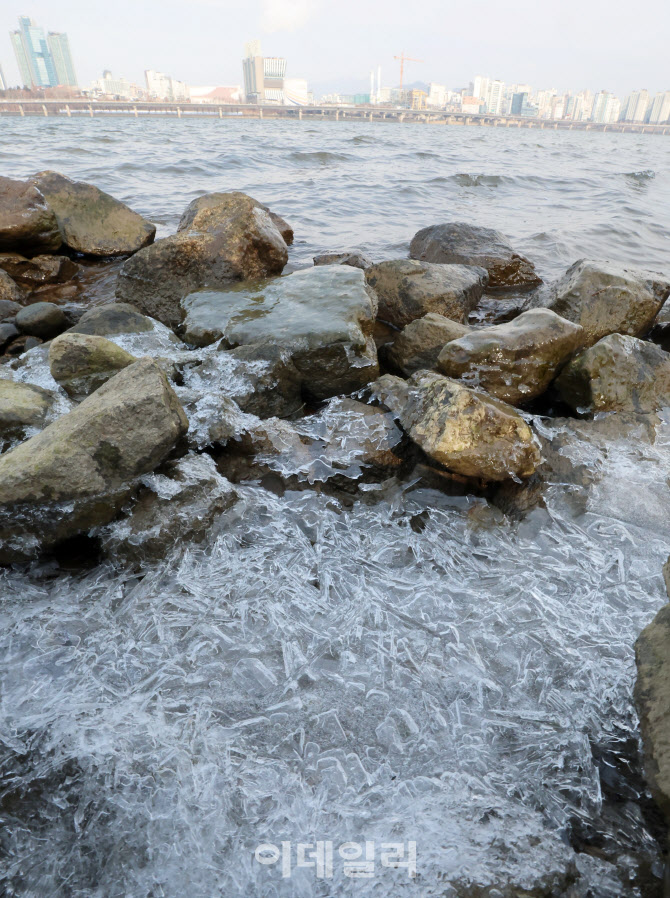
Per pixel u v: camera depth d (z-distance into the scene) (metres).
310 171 14.34
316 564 2.46
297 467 2.99
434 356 4.06
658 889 1.45
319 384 3.68
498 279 6.41
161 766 1.66
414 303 4.93
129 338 4.08
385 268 5.13
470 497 2.90
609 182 15.08
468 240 6.63
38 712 1.81
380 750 1.75
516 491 2.90
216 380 3.51
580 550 2.57
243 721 1.81
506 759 1.74
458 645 2.11
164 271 4.92
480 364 3.49
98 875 1.47
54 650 2.04
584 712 1.89
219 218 5.11
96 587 2.33
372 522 2.74
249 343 3.68
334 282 4.35
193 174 12.81
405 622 2.20
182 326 4.45
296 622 2.17
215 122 70.00
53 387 3.47
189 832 1.53
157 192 10.60
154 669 1.97
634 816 1.61
